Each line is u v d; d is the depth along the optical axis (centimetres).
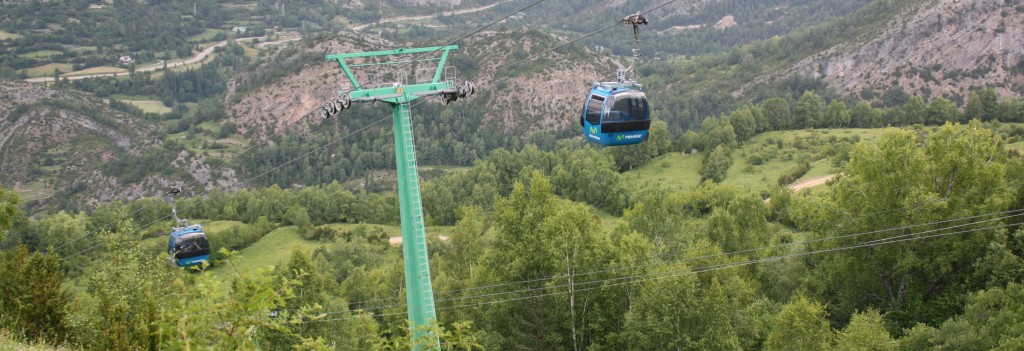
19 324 3228
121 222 4806
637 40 3600
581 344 5041
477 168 18075
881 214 5606
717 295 4681
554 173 16538
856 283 5775
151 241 12781
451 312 5628
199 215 16475
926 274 5625
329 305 5272
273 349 4316
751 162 16412
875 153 5719
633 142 3728
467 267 7388
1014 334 4188
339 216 15350
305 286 5325
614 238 7350
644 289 4788
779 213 10212
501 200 5203
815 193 11419
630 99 3628
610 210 14438
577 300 4981
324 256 11469
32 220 14575
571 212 5138
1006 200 5409
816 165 14900
